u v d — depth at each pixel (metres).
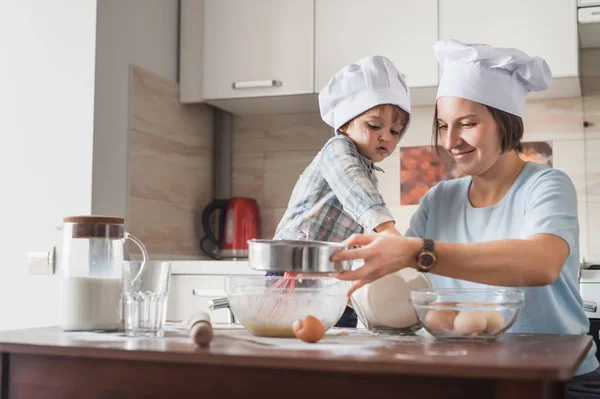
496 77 1.48
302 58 2.89
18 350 1.08
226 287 1.24
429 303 1.17
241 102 3.05
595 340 2.30
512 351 1.02
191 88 3.03
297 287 1.19
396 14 2.80
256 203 3.16
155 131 2.87
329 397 0.94
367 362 0.89
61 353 1.05
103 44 2.59
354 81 1.84
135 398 1.03
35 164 2.57
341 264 1.19
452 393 0.90
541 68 1.51
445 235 1.62
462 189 1.64
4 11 2.65
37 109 2.59
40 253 2.53
